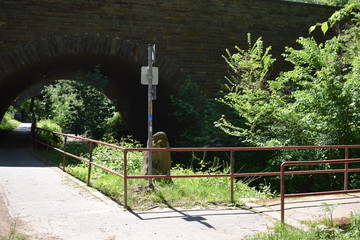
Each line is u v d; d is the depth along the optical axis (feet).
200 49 54.49
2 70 47.62
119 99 86.99
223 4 55.47
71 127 57.98
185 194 26.48
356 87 36.78
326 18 60.59
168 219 21.18
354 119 36.88
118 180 29.84
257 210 23.61
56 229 18.88
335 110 36.63
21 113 205.36
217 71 55.26
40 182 30.94
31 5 48.49
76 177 33.76
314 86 38.17
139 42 52.16
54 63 57.26
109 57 53.16
